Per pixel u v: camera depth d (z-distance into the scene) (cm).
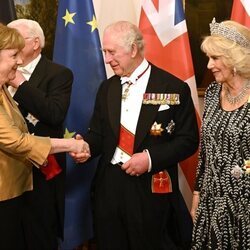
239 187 173
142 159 198
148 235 204
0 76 178
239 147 173
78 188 258
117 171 206
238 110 176
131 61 204
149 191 205
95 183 216
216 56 175
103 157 212
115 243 208
